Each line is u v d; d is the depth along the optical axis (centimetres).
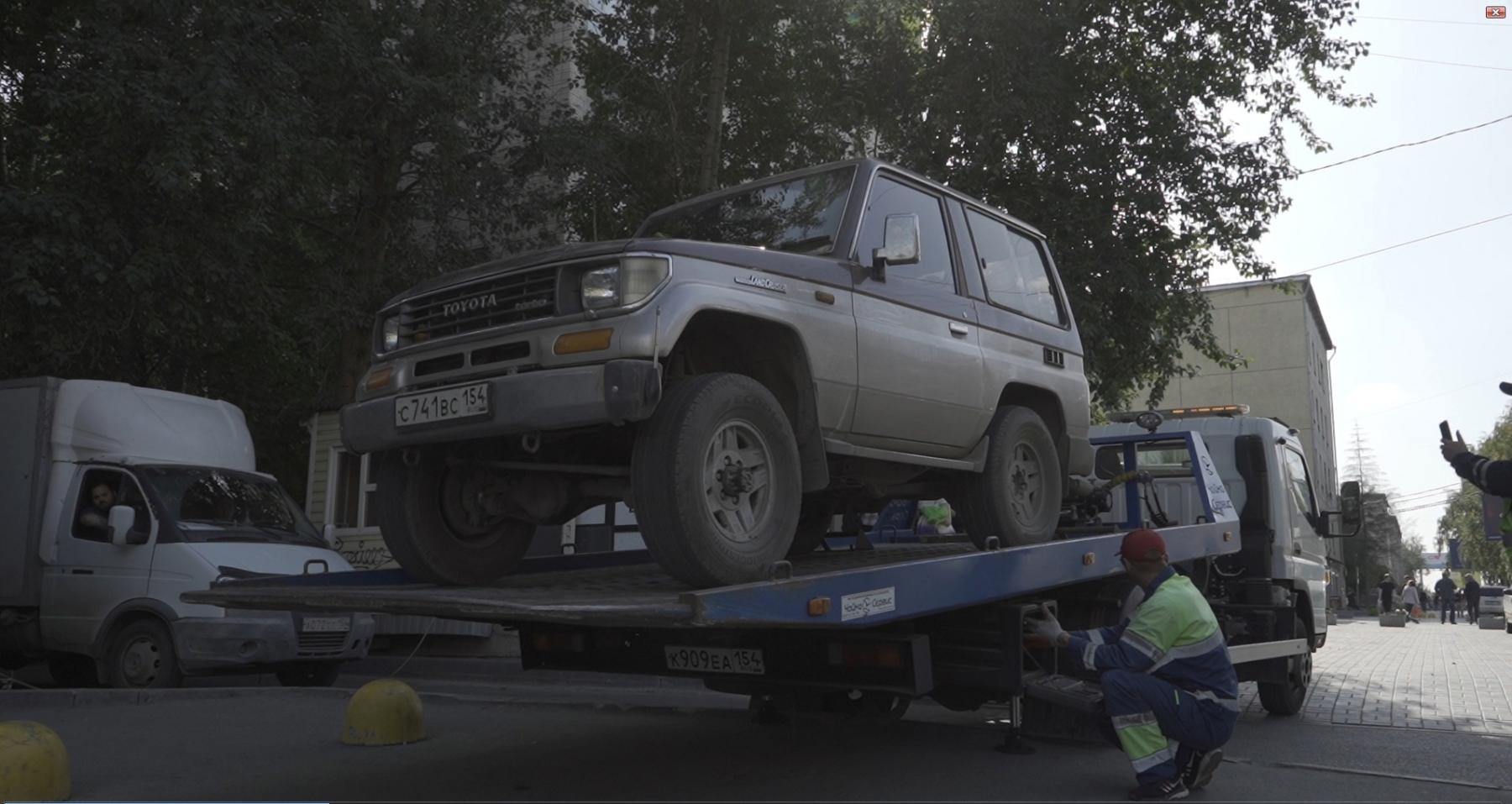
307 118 1401
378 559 1653
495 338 494
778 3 1823
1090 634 598
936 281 638
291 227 1684
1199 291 1938
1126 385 1914
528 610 403
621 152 1827
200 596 521
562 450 548
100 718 847
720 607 422
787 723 813
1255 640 934
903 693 552
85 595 1079
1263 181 1814
